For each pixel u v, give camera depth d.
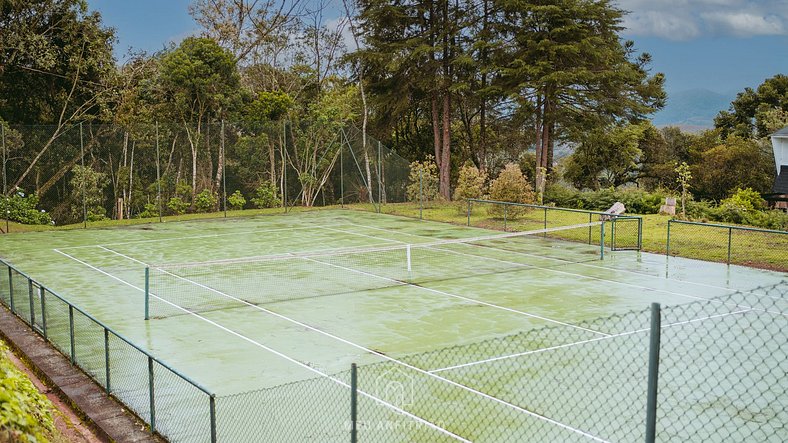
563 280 18.50
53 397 10.56
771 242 23.28
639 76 39.38
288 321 14.55
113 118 37.03
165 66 38.53
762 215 29.23
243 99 40.59
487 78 40.12
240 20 45.84
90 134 32.09
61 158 31.66
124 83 38.88
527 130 41.31
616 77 36.62
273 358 12.12
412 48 38.88
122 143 32.81
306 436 8.47
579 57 36.78
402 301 16.22
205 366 11.73
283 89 46.19
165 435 8.72
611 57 37.09
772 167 44.28
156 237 26.98
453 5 39.75
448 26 38.81
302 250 23.77
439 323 14.27
